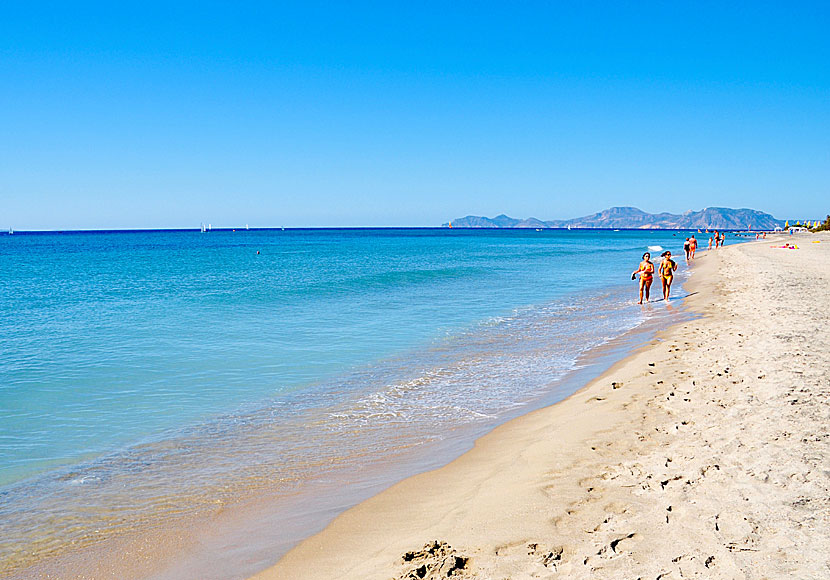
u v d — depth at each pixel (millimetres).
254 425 8648
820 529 4422
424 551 4570
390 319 18844
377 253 73000
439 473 6613
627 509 5059
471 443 7664
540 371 11844
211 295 25516
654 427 7312
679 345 12727
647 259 21500
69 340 15227
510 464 6531
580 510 5117
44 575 4758
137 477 6773
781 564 3990
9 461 7254
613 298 24562
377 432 8297
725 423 7160
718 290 23703
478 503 5477
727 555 4156
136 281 33188
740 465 5793
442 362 12773
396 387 10734
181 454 7500
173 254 71625
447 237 181375
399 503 5812
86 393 10320
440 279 34219
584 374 11367
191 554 5035
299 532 5328
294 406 9594
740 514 4762
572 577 4047
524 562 4312
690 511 4902
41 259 59844
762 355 10734
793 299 18734
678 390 8977
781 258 41781
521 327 17266
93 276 37281
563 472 6055
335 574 4484
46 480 6695
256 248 92812
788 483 5281
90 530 5523
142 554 5059
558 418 8266
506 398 9953
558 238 168750
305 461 7227
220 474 6848
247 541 5223
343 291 27203
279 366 12414
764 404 7770
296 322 18188
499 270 42625
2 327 17188
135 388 10656
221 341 15141
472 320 18672
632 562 4176
